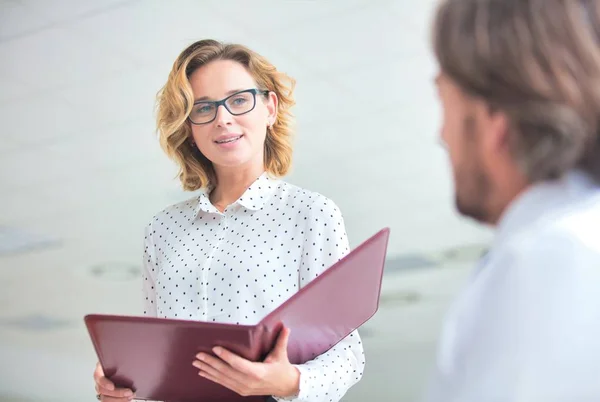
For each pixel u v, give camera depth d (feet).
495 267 2.37
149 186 20.27
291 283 5.19
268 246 5.29
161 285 5.38
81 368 37.35
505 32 2.43
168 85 5.74
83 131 17.65
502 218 2.61
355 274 4.27
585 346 2.19
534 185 2.47
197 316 5.16
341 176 20.12
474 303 2.38
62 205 21.45
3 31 14.57
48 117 17.15
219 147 5.57
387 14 13.60
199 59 5.73
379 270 4.45
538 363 2.18
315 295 4.12
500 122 2.47
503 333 2.26
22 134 17.78
